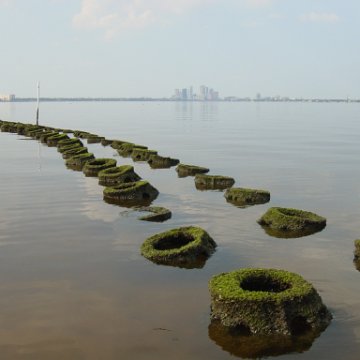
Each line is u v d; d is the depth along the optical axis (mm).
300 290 11164
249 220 19906
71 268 14219
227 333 10625
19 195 23953
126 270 14086
